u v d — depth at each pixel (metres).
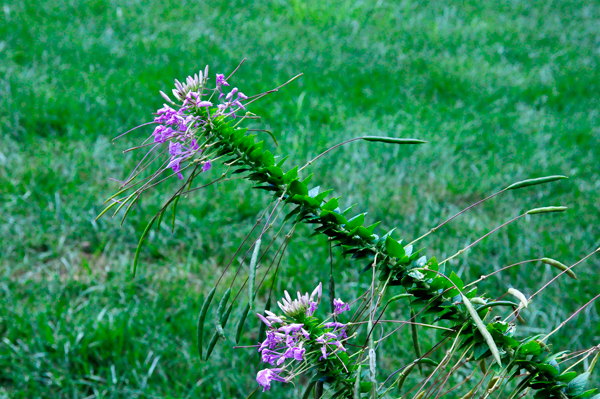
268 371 0.79
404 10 7.18
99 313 2.49
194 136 0.83
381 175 3.61
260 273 2.80
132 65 4.98
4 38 5.28
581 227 3.23
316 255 2.83
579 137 4.18
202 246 2.98
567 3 7.66
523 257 2.89
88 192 3.27
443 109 4.53
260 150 0.82
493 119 4.34
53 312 2.48
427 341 2.36
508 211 3.32
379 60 5.47
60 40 5.38
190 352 2.32
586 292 2.71
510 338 0.78
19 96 4.18
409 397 2.16
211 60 5.11
